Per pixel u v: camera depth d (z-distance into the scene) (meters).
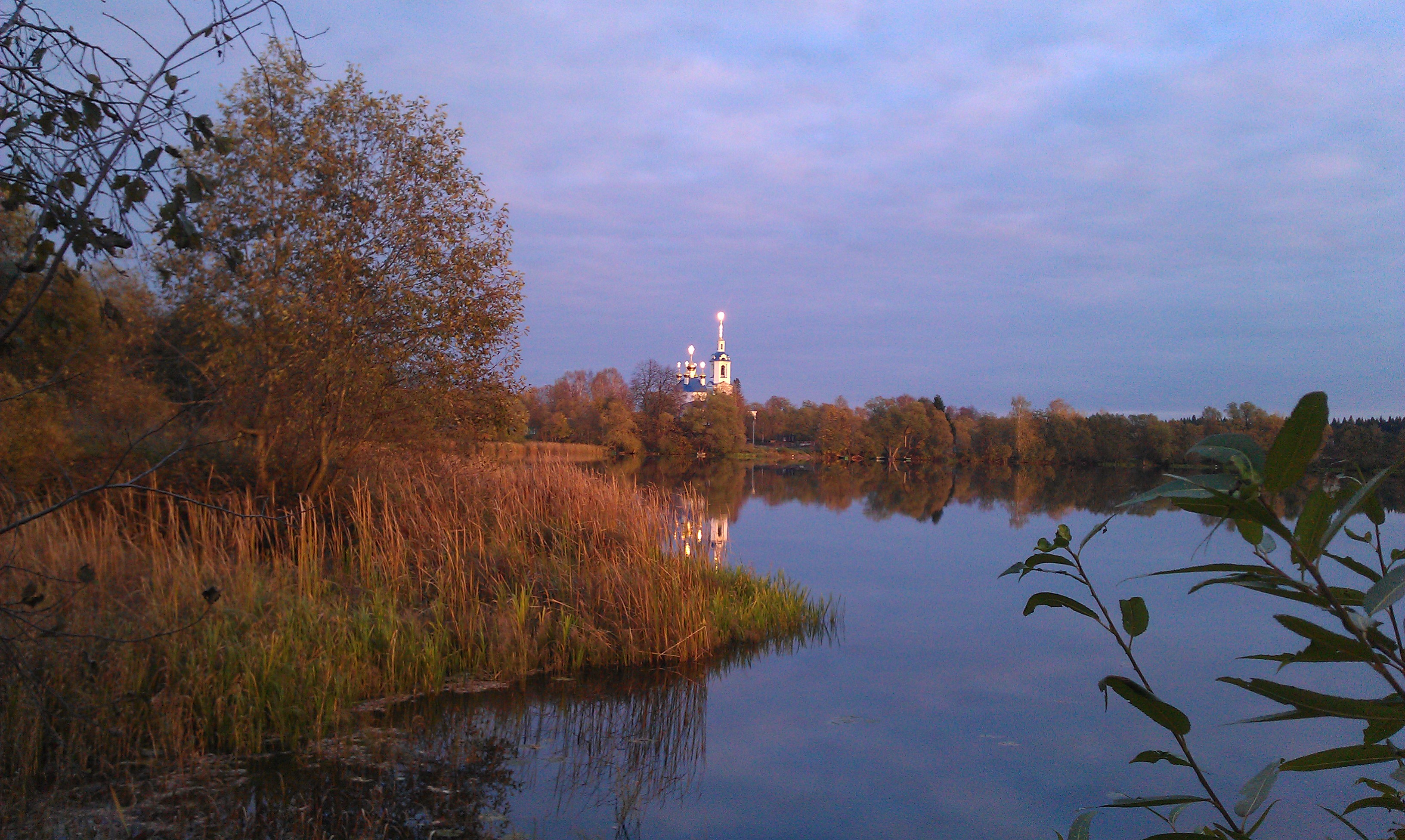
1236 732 6.33
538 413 61.03
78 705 4.75
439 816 4.71
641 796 5.07
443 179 10.76
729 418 66.88
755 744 6.00
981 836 4.71
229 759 5.21
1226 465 1.10
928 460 70.94
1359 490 1.10
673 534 10.36
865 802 5.12
